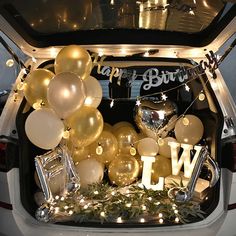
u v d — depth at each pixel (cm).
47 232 137
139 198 147
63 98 136
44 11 155
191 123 170
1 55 340
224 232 141
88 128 151
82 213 137
